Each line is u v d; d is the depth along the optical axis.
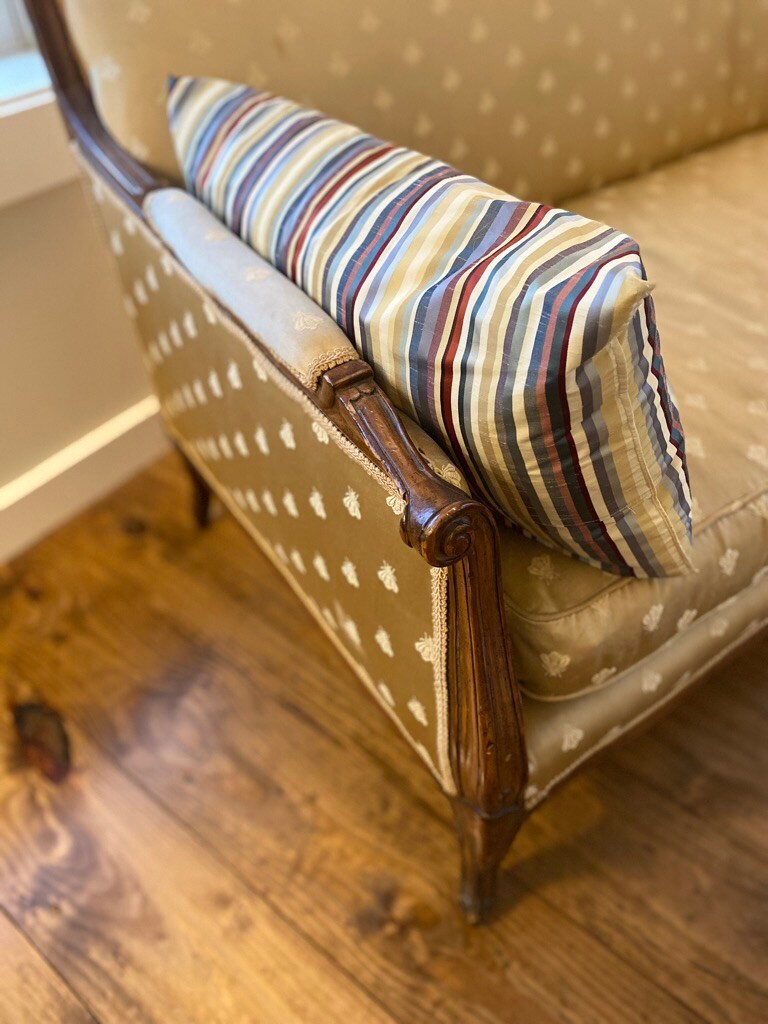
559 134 1.18
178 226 0.83
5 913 1.00
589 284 0.51
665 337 0.93
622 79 1.20
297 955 0.94
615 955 0.91
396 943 0.94
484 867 0.86
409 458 0.56
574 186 1.25
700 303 0.99
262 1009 0.90
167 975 0.93
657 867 0.97
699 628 0.85
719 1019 0.85
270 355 0.73
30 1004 0.92
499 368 0.55
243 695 1.20
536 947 0.92
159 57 0.94
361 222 0.69
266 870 1.01
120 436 1.52
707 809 1.02
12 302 1.29
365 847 1.02
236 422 0.92
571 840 1.00
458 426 0.60
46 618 1.34
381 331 0.62
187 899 0.99
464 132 1.11
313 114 0.84
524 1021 0.87
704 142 1.36
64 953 0.96
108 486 1.54
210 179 0.87
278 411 0.77
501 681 0.67
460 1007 0.88
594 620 0.70
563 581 0.71
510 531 0.75
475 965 0.91
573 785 1.05
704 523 0.76
